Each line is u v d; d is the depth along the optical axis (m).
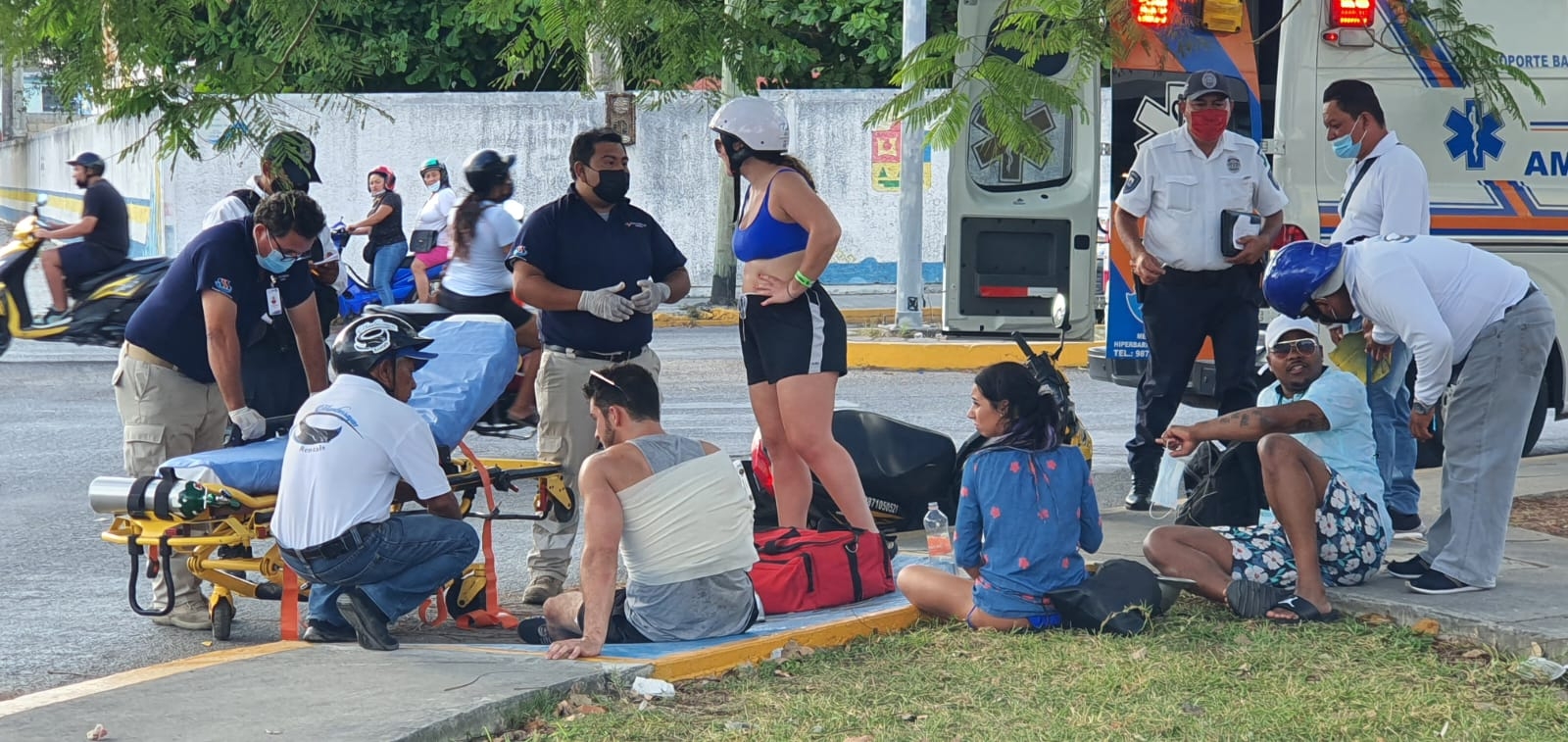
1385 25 9.21
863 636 5.75
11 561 7.51
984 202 13.32
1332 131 7.60
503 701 4.66
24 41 5.69
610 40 7.17
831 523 7.55
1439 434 9.49
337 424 5.46
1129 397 12.98
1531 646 5.33
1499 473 5.91
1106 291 9.80
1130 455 8.31
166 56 5.91
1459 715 4.78
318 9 6.18
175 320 6.11
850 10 23.34
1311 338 6.11
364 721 4.44
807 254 6.33
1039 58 6.96
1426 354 5.72
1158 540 5.98
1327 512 5.93
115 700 4.67
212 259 6.03
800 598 6.03
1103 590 5.68
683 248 22.55
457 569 5.76
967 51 6.89
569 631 5.66
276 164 6.04
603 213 6.70
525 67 7.66
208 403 6.27
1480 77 8.52
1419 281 5.75
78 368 14.59
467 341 6.58
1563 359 9.70
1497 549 5.94
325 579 5.45
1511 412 5.87
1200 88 7.72
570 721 4.66
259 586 6.05
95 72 5.76
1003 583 5.72
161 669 5.33
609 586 5.28
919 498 7.78
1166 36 8.98
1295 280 5.91
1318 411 6.02
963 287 13.41
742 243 6.57
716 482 5.52
